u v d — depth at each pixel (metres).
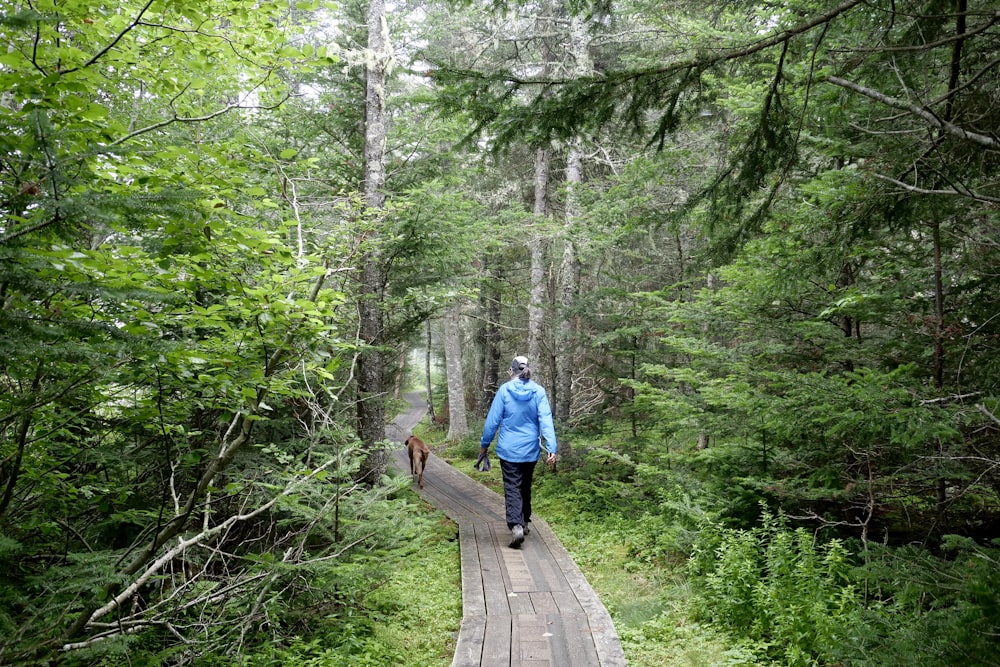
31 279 2.12
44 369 2.80
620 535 7.35
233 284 3.71
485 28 12.22
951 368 4.59
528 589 5.38
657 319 9.92
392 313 9.30
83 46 4.06
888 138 3.95
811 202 4.90
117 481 4.91
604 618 4.72
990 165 3.56
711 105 6.16
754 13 7.30
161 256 3.12
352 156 10.10
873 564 3.39
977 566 2.62
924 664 2.38
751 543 5.04
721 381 6.03
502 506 9.39
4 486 3.78
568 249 11.71
